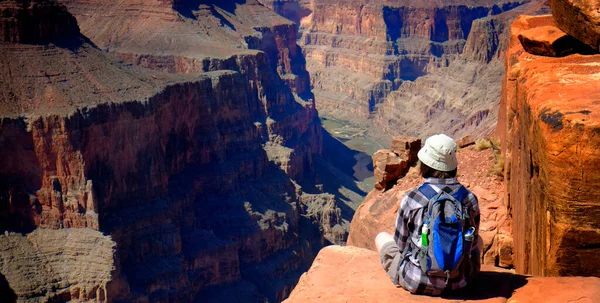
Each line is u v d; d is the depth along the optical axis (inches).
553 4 538.3
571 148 350.0
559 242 360.8
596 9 476.4
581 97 390.3
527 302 341.1
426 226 337.4
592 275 359.3
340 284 396.5
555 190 358.3
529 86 466.0
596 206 349.1
